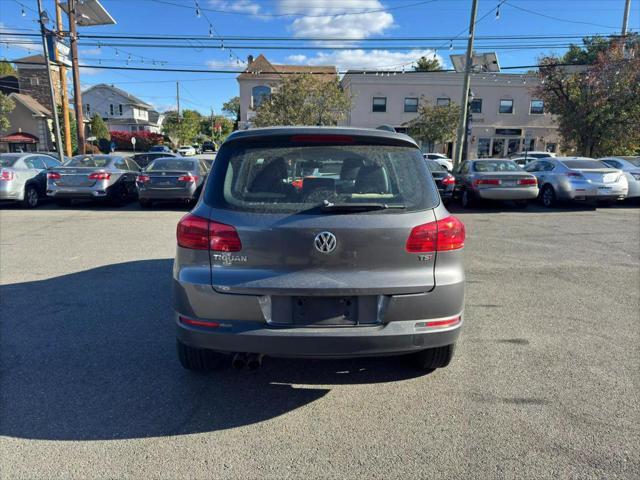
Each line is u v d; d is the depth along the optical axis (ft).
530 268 21.84
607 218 37.81
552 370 11.79
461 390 10.84
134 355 12.53
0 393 10.57
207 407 10.13
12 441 8.87
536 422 9.55
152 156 66.03
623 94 66.85
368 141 9.92
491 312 15.96
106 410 9.96
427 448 8.73
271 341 9.01
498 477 7.97
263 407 10.16
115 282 18.95
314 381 11.30
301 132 9.67
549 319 15.33
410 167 9.88
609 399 10.42
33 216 37.22
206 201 9.52
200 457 8.46
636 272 21.24
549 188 44.04
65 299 16.89
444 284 9.37
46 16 65.72
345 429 9.35
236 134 10.05
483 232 31.17
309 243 8.93
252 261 9.08
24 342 13.26
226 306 9.09
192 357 10.92
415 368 11.87
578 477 7.95
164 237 28.48
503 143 130.52
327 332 8.99
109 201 45.09
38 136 149.38
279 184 9.42
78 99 72.54
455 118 115.75
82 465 8.22
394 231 9.09
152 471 8.09
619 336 13.96
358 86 126.93
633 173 45.11
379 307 9.18
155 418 9.69
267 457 8.48
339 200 9.26
